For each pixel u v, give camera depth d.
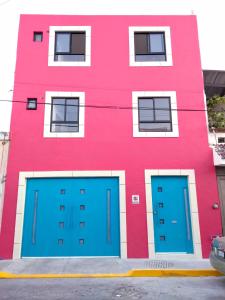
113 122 9.86
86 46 10.55
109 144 9.67
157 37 10.85
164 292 5.66
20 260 8.52
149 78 10.29
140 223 9.05
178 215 9.25
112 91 10.14
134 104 10.02
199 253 8.84
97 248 9.02
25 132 9.72
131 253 8.83
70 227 9.16
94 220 9.21
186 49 10.60
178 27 10.83
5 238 8.88
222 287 6.04
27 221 9.15
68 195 9.38
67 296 5.41
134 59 10.48
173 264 7.92
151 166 9.51
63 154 9.57
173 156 9.60
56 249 9.00
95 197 9.37
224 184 9.47
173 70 10.38
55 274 7.07
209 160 9.59
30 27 10.72
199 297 5.34
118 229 9.12
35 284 6.32
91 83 10.20
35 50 10.48
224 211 9.27
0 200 9.13
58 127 9.95
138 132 9.77
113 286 6.12
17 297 5.36
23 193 9.27
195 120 9.94
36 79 10.19
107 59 10.44
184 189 9.45
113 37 10.67
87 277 6.94
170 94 10.14
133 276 7.04
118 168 9.48
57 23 10.77
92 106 9.98
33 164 9.48
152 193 9.39
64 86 10.16
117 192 9.40
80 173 9.42
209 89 12.66
